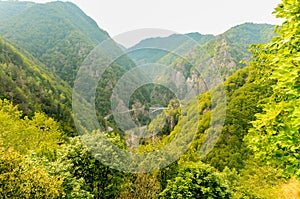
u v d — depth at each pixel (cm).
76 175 703
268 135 569
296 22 504
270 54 690
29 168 582
